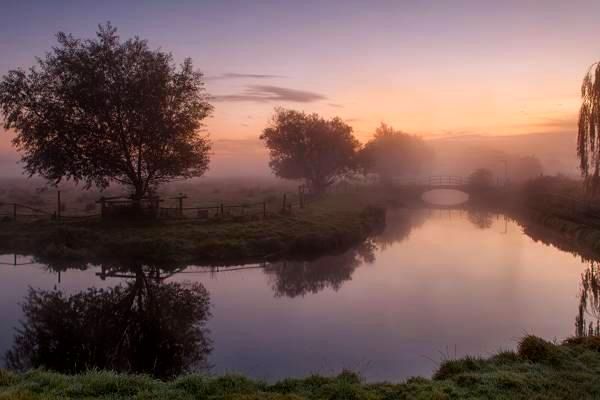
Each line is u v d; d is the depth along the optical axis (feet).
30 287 67.05
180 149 106.73
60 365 41.65
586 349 31.71
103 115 99.40
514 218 169.68
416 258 94.38
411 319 54.75
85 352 45.37
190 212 121.19
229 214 112.16
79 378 27.53
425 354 43.73
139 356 44.47
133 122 101.86
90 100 96.99
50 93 99.76
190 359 42.93
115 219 100.78
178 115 106.22
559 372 27.55
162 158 105.09
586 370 27.99
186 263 83.20
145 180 108.78
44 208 131.85
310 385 27.37
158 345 47.52
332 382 27.43
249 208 132.36
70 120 100.58
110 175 106.22
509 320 54.34
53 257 82.23
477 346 45.91
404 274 79.77
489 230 137.80
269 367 40.75
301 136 195.93
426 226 149.38
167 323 53.88
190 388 26.25
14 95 96.84
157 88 101.45
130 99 99.66
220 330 51.26
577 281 73.56
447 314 56.75
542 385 25.66
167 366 41.86
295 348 45.44
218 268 82.17
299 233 101.86
